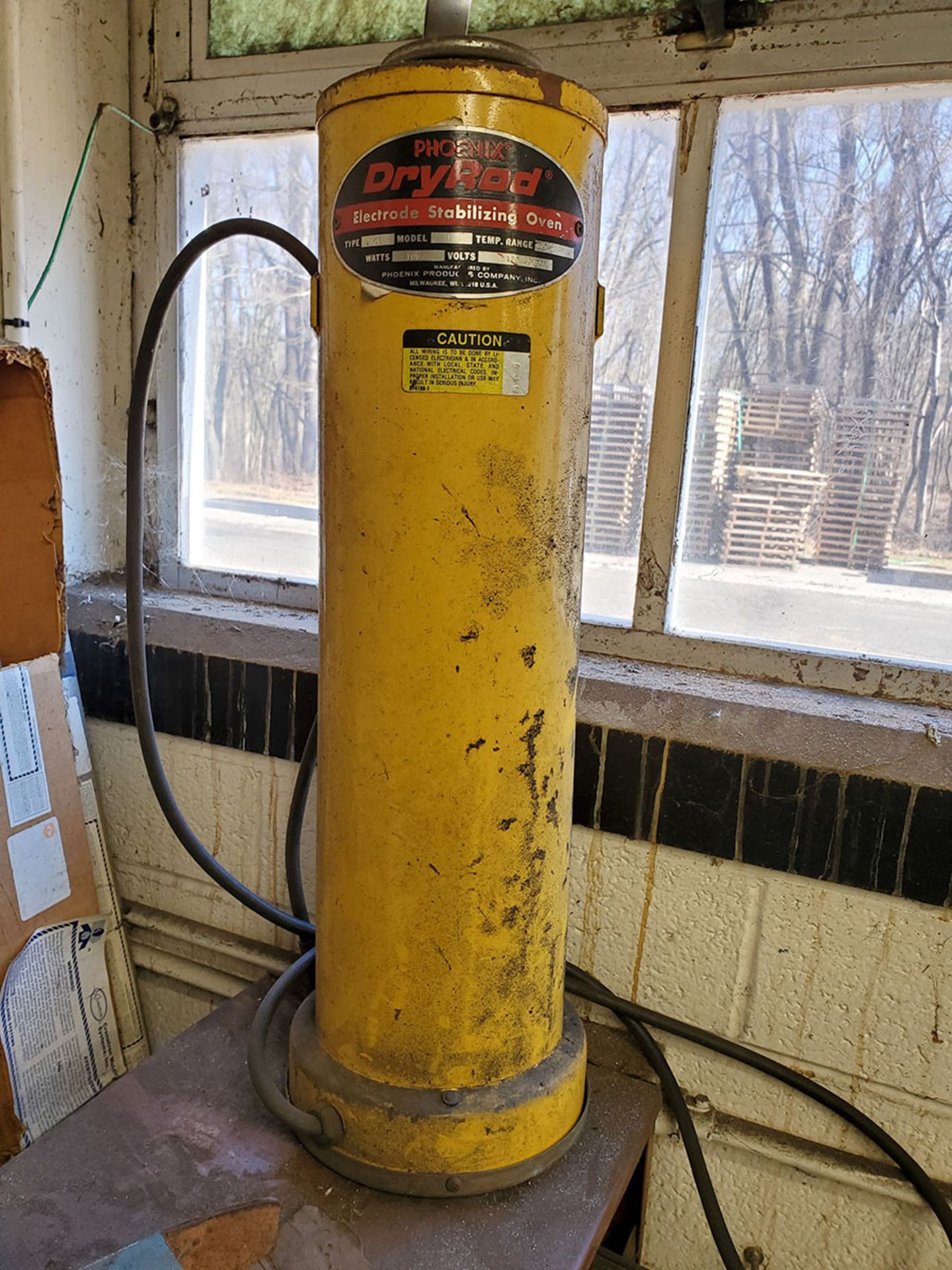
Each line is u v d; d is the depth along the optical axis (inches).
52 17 46.0
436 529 25.6
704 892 35.9
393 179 23.8
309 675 41.4
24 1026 41.4
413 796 27.2
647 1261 40.1
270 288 48.7
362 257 24.7
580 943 38.8
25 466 41.1
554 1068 30.7
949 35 34.4
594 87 40.2
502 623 26.3
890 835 32.2
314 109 45.4
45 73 46.1
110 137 50.2
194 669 44.4
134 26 49.8
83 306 50.6
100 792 49.5
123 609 49.3
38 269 47.4
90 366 51.8
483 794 27.2
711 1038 36.2
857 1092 35.1
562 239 25.0
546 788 28.4
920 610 38.5
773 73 37.0
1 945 40.4
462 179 23.5
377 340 25.0
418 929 28.0
